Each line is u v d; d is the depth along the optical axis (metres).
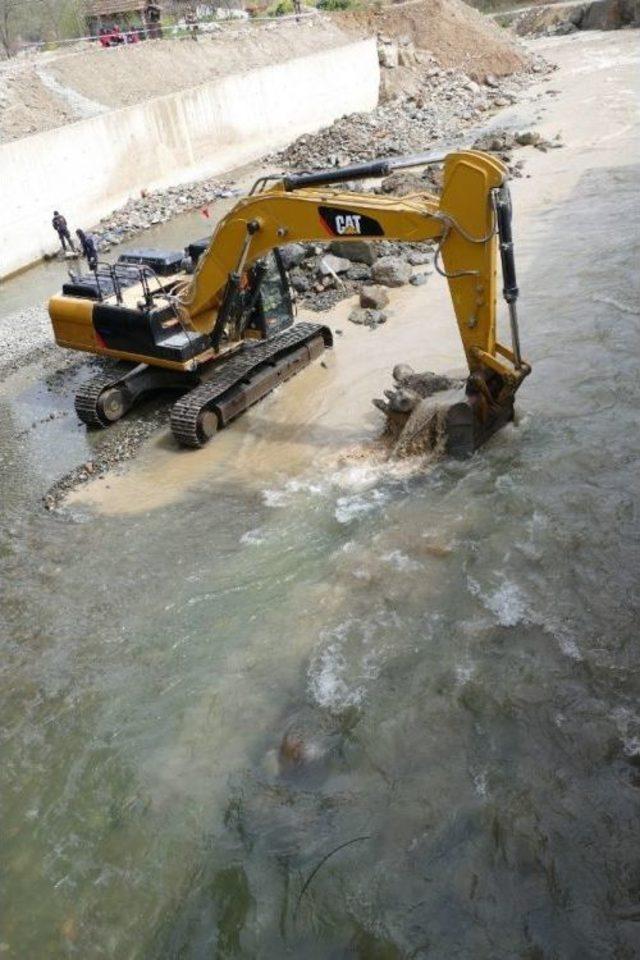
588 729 7.05
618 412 11.60
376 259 18.64
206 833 6.76
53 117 29.95
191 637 8.87
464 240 10.12
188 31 40.47
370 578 9.23
